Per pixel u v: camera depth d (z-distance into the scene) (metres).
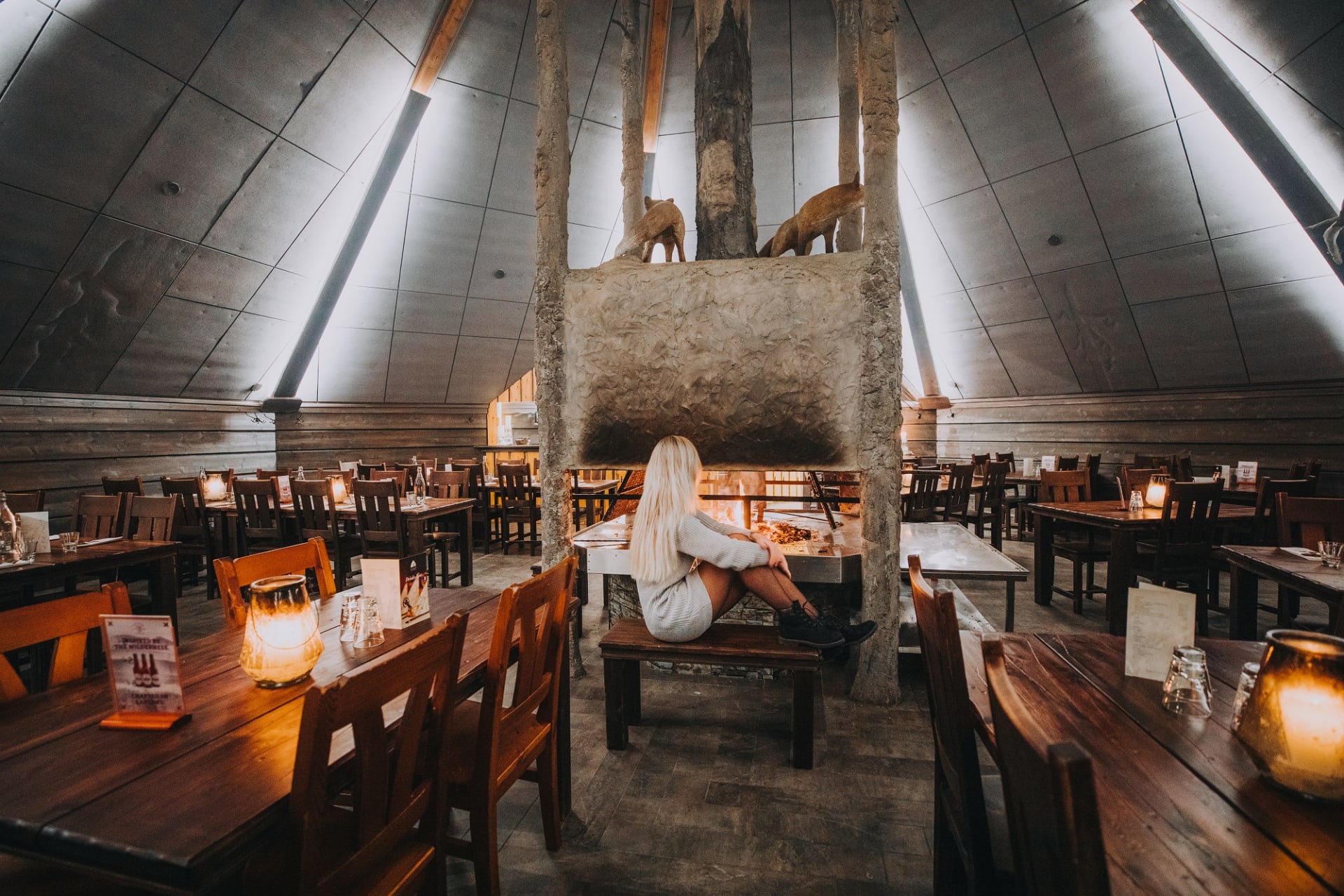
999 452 9.95
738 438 3.34
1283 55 5.34
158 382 7.21
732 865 2.01
